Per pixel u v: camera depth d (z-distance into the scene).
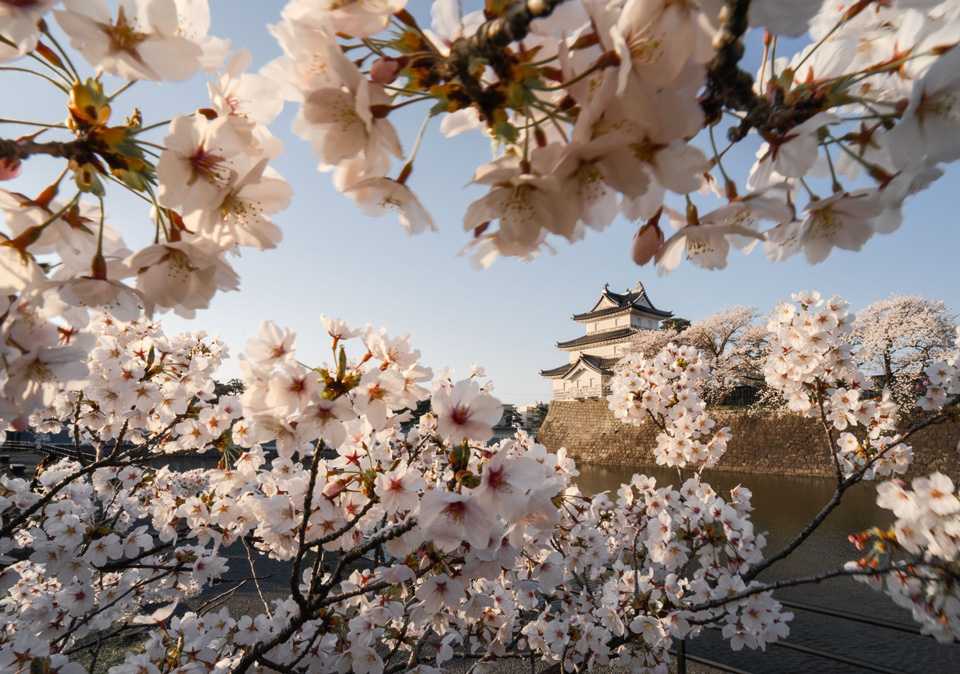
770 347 3.71
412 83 0.63
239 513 2.90
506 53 0.58
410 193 0.72
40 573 3.71
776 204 0.71
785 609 7.13
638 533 3.73
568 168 0.56
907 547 1.69
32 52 0.75
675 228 0.78
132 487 3.85
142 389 2.70
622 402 4.85
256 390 1.58
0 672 1.96
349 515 2.09
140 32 0.73
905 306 22.27
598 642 3.26
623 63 0.49
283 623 2.59
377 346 1.82
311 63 0.67
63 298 0.81
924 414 18.52
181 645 2.26
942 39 0.68
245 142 0.77
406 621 2.50
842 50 0.75
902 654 5.72
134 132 0.77
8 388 0.80
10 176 0.84
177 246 0.80
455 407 1.50
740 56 0.56
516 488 1.32
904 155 0.63
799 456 22.66
